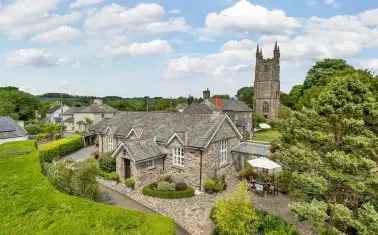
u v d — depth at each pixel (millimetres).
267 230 17453
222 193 27750
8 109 103438
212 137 30250
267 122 87875
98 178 32656
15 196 18188
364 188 14164
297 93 86562
